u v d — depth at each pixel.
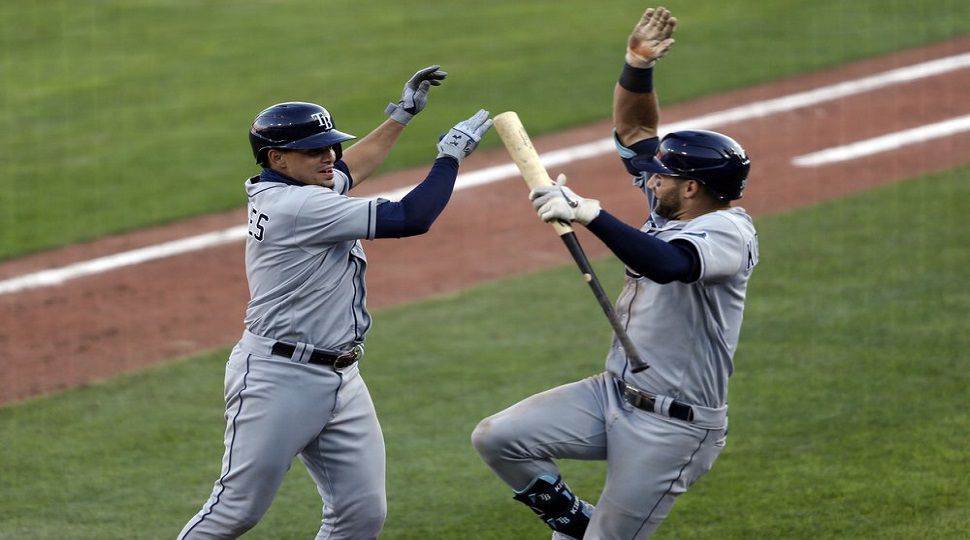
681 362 18.06
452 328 32.91
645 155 20.23
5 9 64.12
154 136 48.88
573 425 19.06
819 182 42.25
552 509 19.64
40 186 44.38
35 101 52.72
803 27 58.50
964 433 26.02
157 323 34.09
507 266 37.31
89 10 64.06
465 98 51.25
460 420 27.77
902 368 29.25
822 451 25.61
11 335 33.44
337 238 18.73
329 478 19.91
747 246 17.80
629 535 18.81
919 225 38.19
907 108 48.44
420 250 38.88
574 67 54.50
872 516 22.89
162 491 24.98
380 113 49.34
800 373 29.23
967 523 22.41
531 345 31.69
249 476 19.25
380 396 29.02
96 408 28.98
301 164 19.16
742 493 24.11
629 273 18.70
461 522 23.52
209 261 38.41
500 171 45.09
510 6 63.97
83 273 37.66
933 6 60.47
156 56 57.78
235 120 50.22
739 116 48.50
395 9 63.97
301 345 19.05
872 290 33.78
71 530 23.42
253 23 62.09
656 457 18.30
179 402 29.20
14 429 27.92
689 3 62.94
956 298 33.00
